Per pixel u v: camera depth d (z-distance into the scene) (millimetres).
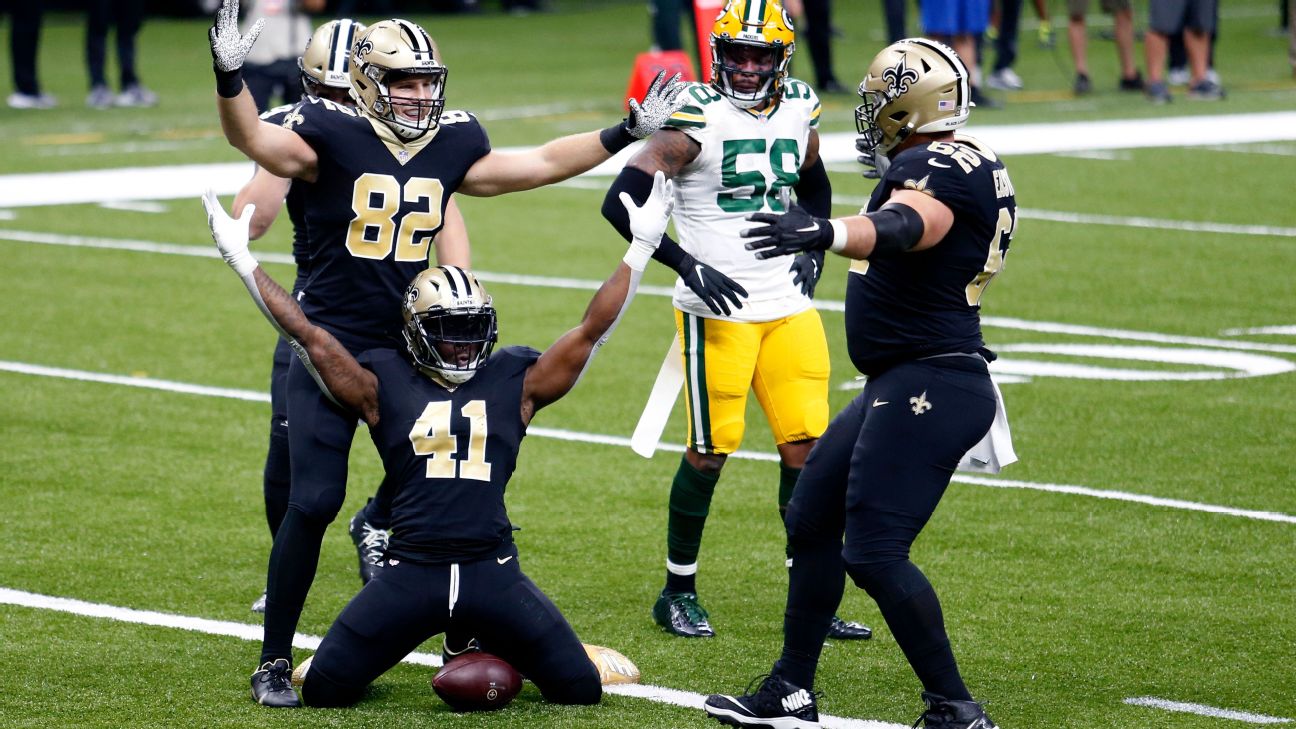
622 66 85938
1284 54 85438
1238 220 47156
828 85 72812
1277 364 32406
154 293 39469
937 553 22422
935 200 15688
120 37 72625
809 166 21469
